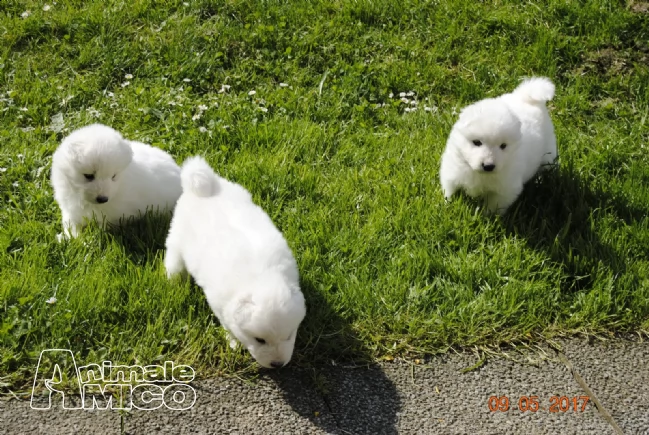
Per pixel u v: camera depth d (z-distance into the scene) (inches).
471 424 62.1
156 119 89.6
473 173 77.6
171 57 97.7
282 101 92.3
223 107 91.1
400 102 94.7
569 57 101.3
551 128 83.1
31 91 91.8
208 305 68.3
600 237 76.7
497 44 103.5
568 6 106.2
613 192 82.4
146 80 95.2
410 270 72.2
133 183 73.6
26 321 65.1
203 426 60.8
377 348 66.7
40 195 77.7
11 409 60.7
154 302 67.4
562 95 97.0
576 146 88.8
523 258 74.5
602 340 68.9
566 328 69.6
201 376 63.9
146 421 60.8
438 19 105.9
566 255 74.2
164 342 65.3
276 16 104.1
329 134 88.4
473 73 99.6
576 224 78.4
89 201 71.8
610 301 70.7
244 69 97.6
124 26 101.5
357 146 88.0
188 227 67.4
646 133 92.0
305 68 98.3
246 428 60.9
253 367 64.4
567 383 65.6
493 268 72.8
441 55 101.6
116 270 70.2
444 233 76.2
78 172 70.5
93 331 65.7
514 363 66.8
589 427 62.5
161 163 76.2
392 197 79.9
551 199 80.6
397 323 68.1
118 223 74.6
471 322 68.6
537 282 71.7
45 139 86.7
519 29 104.7
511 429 62.0
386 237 75.3
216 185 69.6
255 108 91.0
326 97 93.9
